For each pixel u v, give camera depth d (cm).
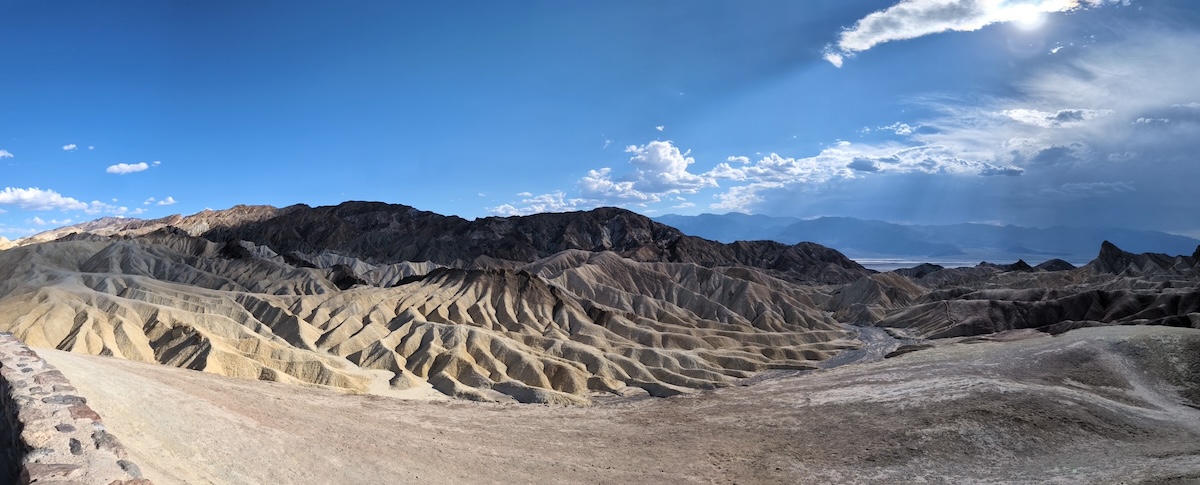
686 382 10225
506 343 10862
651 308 16825
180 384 4197
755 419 5241
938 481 3734
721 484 3691
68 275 12700
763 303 17450
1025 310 13900
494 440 4366
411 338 10956
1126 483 3136
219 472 2397
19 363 2347
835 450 4359
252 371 8319
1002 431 4403
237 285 17062
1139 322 10906
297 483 2609
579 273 18712
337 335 11188
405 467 3262
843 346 13400
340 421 4166
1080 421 4553
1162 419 4775
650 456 4272
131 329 9094
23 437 1650
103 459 1609
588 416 5509
